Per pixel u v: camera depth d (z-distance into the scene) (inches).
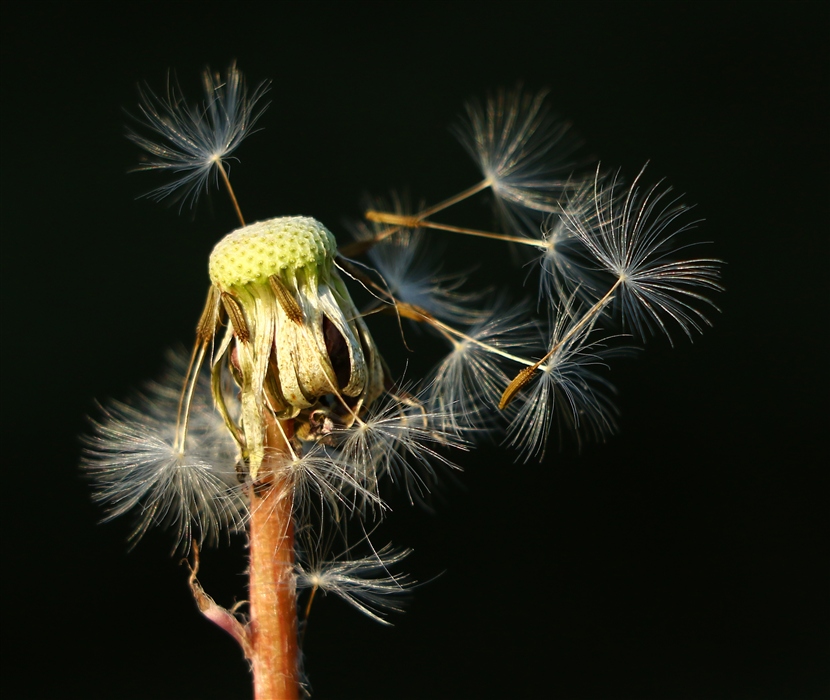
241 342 6.4
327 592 6.6
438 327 6.6
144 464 6.7
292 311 6.3
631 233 6.7
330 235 6.4
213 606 6.5
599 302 6.7
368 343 6.4
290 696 6.4
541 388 6.7
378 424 6.5
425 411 6.6
